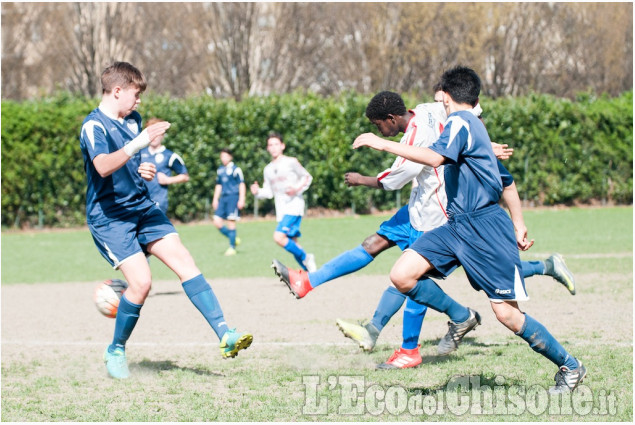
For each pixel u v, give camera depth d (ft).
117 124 30.81
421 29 176.14
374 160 133.69
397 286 27.22
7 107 115.44
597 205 144.97
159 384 30.37
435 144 25.55
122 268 30.91
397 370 31.63
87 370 33.30
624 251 77.51
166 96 125.18
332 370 32.04
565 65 189.47
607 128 141.38
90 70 179.52
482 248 25.89
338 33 182.29
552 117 139.44
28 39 191.21
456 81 26.76
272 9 187.21
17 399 28.35
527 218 121.39
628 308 45.52
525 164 139.74
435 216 31.40
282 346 37.24
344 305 49.80
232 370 32.48
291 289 32.94
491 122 137.90
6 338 41.24
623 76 190.80
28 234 113.19
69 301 55.06
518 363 32.17
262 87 189.78
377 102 32.04
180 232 111.65
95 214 30.99
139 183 31.45
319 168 130.31
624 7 188.55
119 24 182.80
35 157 117.08
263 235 105.70
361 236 99.86
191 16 188.75
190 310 49.57
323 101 132.46
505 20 181.57
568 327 39.93
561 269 36.22
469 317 31.58
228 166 83.05
